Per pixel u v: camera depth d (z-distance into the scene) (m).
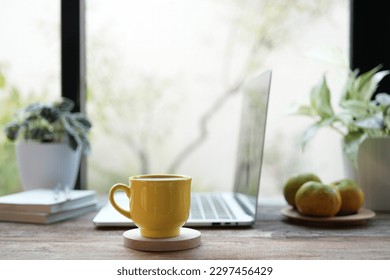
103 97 2.19
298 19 2.12
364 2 1.35
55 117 1.21
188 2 2.16
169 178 0.77
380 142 1.08
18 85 1.67
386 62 1.35
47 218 0.93
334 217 0.93
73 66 1.37
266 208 1.16
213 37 2.21
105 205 1.10
